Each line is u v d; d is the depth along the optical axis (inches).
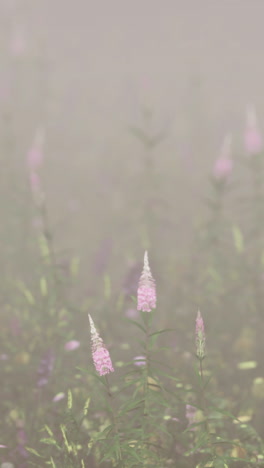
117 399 256.8
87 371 192.7
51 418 247.4
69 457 210.2
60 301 301.3
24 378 285.9
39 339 296.4
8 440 244.7
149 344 196.2
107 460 215.6
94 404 246.8
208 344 317.1
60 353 285.1
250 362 299.6
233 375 293.4
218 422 236.8
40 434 240.7
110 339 313.6
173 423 233.6
